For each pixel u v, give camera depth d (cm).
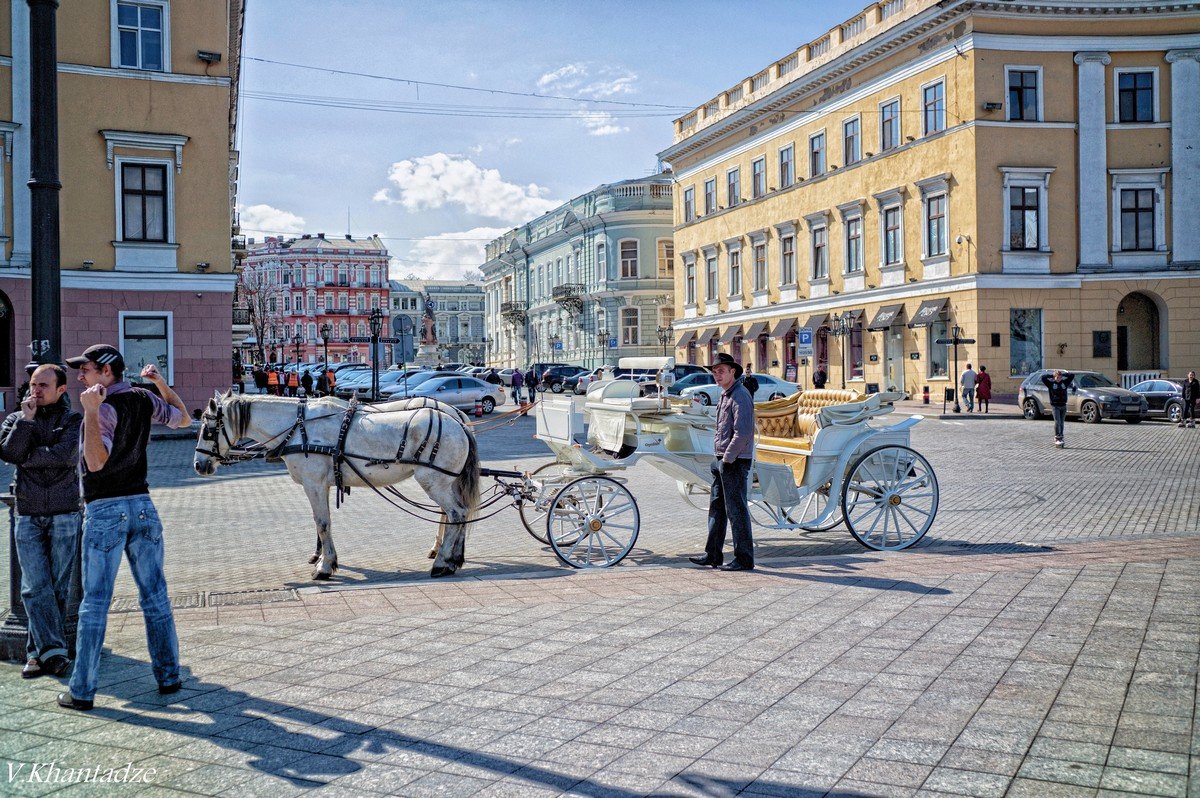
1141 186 3716
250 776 448
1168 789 411
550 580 870
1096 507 1336
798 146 4700
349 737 491
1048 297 3666
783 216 4834
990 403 3622
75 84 2905
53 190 666
